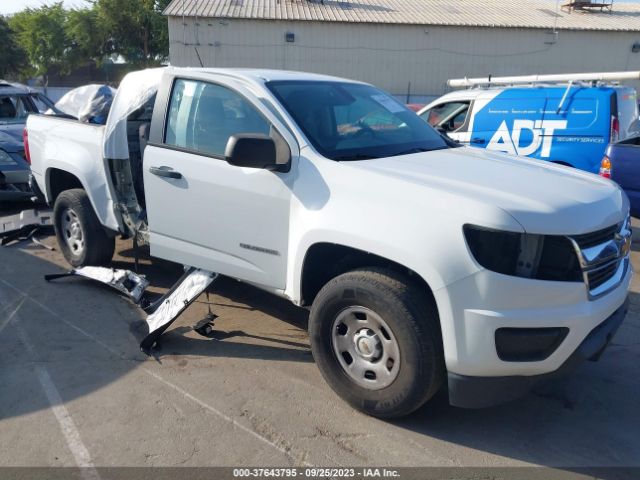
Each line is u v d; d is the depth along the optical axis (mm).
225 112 3826
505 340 2750
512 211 2729
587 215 2883
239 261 3779
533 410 3381
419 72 29719
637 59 30484
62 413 3258
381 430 3141
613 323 3070
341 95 4039
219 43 27953
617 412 3373
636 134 8133
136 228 4707
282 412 3295
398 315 2908
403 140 3928
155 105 4246
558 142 8258
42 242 6613
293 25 28141
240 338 4242
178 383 3598
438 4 33594
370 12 30438
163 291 5098
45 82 46156
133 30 43719
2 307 4730
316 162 3334
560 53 30109
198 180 3859
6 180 7969
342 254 3445
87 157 5016
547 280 2748
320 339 3318
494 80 9312
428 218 2850
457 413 3322
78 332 4289
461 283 2740
